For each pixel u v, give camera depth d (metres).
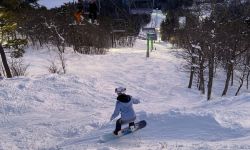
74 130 11.54
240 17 28.72
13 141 10.97
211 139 8.58
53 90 18.83
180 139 8.84
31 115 14.79
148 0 37.12
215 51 25.27
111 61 33.03
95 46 38.06
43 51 33.22
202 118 9.58
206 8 30.33
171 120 9.88
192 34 26.45
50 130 11.88
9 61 27.66
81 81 21.28
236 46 26.81
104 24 43.38
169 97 22.84
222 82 30.11
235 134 8.64
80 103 17.48
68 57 32.31
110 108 16.34
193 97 23.61
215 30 25.55
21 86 18.48
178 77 28.59
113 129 10.69
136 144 8.82
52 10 42.38
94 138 10.09
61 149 9.41
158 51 43.19
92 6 35.12
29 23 34.94
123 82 25.08
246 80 30.80
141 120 10.16
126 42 47.84
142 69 30.31
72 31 37.19
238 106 11.24
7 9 23.39
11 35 32.09
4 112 15.16
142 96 22.34
